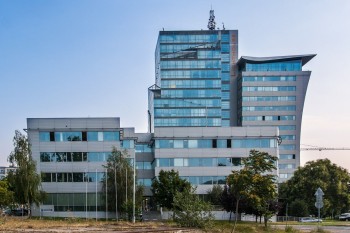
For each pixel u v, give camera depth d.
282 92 170.25
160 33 164.75
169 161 81.75
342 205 92.00
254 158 44.72
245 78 169.75
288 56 172.50
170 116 160.00
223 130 82.38
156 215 78.12
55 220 59.06
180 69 162.50
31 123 77.75
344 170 94.81
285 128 169.38
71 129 78.12
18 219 55.75
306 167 95.88
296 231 44.88
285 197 98.31
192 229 40.22
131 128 84.94
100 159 78.00
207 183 81.19
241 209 58.25
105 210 75.94
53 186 76.88
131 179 74.44
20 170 69.25
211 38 165.62
